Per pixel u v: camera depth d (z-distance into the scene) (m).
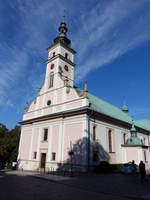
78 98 28.67
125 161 33.19
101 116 29.84
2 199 9.77
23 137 37.41
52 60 37.22
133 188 13.87
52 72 36.09
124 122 35.91
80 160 25.11
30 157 33.47
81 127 26.58
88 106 27.11
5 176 21.58
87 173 23.69
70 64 38.00
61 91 32.31
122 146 34.19
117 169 27.17
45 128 32.47
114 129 33.28
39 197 10.45
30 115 37.50
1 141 44.38
